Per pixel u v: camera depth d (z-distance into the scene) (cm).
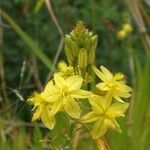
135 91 30
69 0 51
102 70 16
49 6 31
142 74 32
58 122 21
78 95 15
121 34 43
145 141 27
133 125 28
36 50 29
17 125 26
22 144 26
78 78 16
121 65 47
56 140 21
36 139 24
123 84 16
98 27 44
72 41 16
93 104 16
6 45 49
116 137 25
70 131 16
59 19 42
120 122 25
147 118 28
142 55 48
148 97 29
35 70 34
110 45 43
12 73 47
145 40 35
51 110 15
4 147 25
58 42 48
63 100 15
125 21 44
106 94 16
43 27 49
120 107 16
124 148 25
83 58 16
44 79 46
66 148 16
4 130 26
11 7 51
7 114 27
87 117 16
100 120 16
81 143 26
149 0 37
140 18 35
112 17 49
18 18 50
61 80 16
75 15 48
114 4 52
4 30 49
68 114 16
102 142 16
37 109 16
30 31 50
